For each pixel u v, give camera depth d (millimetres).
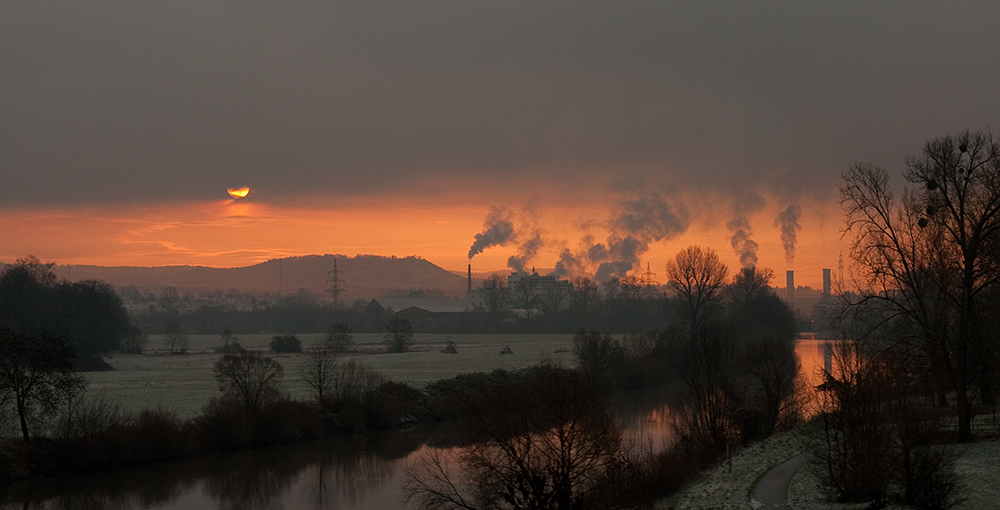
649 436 70938
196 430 71750
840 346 48219
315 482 62656
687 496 45406
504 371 104938
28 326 135000
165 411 78312
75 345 133125
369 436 80625
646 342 123812
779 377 72438
